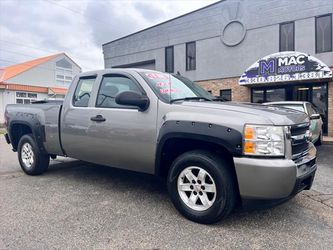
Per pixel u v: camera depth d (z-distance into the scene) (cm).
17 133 585
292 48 1423
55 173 564
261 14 1491
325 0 1327
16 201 405
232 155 315
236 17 1562
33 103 554
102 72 451
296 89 1427
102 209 376
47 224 331
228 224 332
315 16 1353
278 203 310
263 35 1491
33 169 538
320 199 419
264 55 1493
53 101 553
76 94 476
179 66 1800
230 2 1576
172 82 425
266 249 278
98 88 446
